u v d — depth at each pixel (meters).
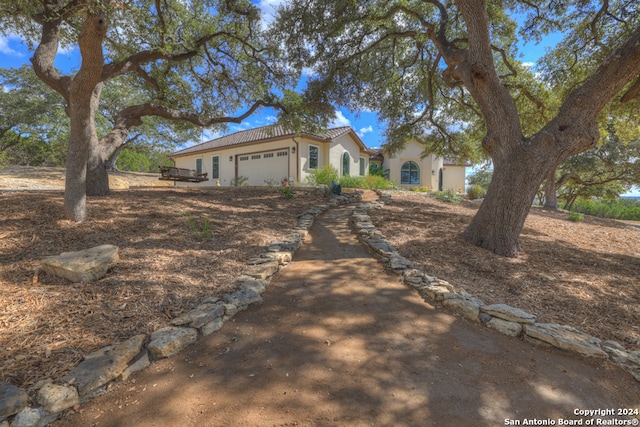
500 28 9.34
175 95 10.63
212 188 13.31
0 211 5.09
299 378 2.43
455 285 4.38
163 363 2.63
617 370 2.68
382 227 7.42
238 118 10.52
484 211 6.14
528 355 2.87
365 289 4.32
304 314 3.58
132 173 22.34
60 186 12.97
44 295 3.20
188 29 9.04
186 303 3.49
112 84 18.48
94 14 4.08
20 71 18.31
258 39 10.18
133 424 1.98
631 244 7.77
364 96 10.90
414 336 3.13
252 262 4.87
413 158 23.27
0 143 24.02
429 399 2.22
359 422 2.00
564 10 8.39
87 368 2.28
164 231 5.51
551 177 15.91
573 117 5.45
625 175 19.12
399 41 10.58
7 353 2.39
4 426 1.85
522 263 5.35
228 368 2.57
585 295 4.18
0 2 5.48
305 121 11.28
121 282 3.66
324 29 8.46
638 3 7.91
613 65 4.98
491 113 6.02
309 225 7.62
